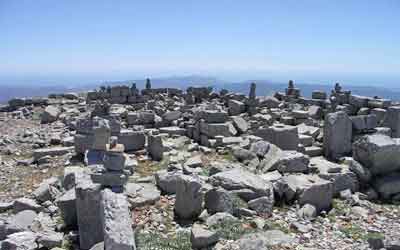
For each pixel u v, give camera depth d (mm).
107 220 8602
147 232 11016
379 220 12562
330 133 19375
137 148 20234
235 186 13219
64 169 16609
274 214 12648
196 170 16125
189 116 25938
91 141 18766
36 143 21641
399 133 21922
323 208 13414
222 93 35719
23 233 10352
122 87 34469
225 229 11016
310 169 16219
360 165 15375
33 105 34094
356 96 27922
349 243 10727
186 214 12008
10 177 16859
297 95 35031
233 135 22953
